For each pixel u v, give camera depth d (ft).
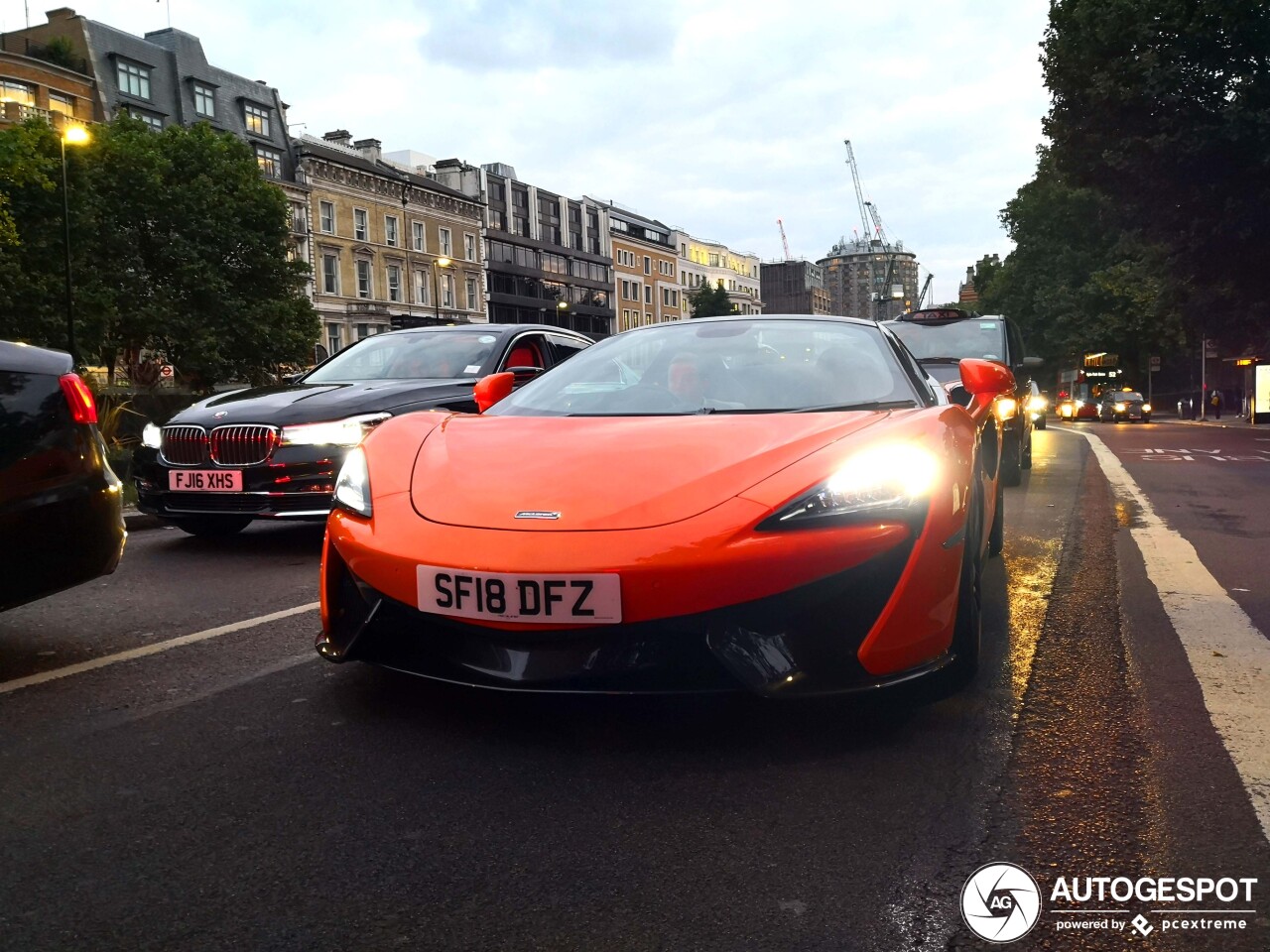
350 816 7.11
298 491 17.81
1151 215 79.41
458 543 8.34
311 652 11.59
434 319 32.83
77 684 10.43
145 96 158.10
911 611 8.25
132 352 118.83
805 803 7.29
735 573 7.88
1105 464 42.55
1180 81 70.90
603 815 7.11
